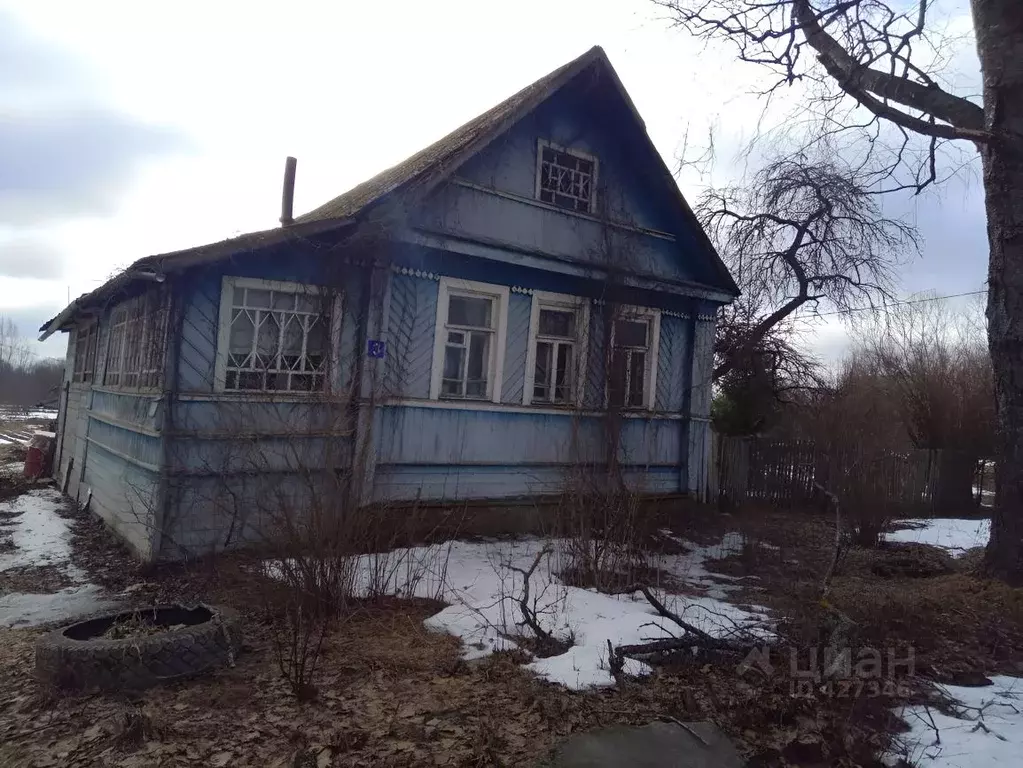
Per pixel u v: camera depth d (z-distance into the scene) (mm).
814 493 14133
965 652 5613
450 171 8883
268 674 4781
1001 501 7469
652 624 5383
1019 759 3871
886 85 8328
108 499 9547
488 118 10664
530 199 10328
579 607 6145
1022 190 7457
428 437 9375
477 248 9492
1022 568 7223
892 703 4512
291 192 11281
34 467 14375
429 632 5652
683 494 12102
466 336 9914
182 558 7484
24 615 6211
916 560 9109
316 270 8430
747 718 4203
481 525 9719
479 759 3699
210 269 7812
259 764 3662
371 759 3713
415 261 9242
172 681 4598
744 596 7324
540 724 4137
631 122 11016
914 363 19359
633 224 11500
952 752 3951
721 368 16562
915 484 15180
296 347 8391
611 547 7426
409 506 8914
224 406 7797
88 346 12578
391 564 7262
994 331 7660
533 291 10422
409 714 4242
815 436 14273
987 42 7645
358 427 8586
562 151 10828
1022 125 7395
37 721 4098
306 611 5621
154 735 3900
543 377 10766
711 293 12352
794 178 14961
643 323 11844
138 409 8383
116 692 4434
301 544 5785
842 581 7922
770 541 10273
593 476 8898
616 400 11164
